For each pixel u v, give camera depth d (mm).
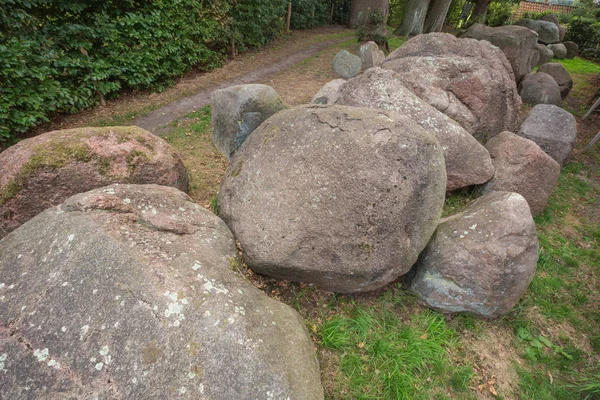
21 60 4164
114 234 1953
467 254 2693
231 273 2131
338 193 2373
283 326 1959
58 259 1845
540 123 5160
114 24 5277
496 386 2496
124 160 2811
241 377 1633
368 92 4094
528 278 2770
